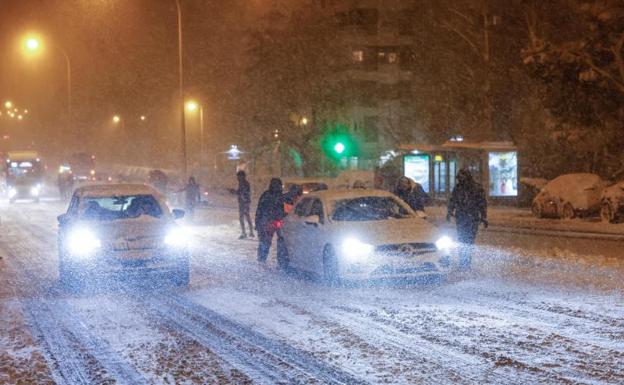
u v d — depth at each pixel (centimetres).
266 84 7425
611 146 4219
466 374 862
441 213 4062
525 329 1091
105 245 1521
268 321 1189
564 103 4072
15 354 1002
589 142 4216
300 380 850
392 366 903
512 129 5566
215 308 1314
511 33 5378
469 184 1747
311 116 7525
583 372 862
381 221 1590
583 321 1140
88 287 1591
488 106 5616
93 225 1571
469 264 1747
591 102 3997
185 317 1239
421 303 1315
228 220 3697
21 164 5997
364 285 1546
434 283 1544
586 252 2164
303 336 1077
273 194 1962
